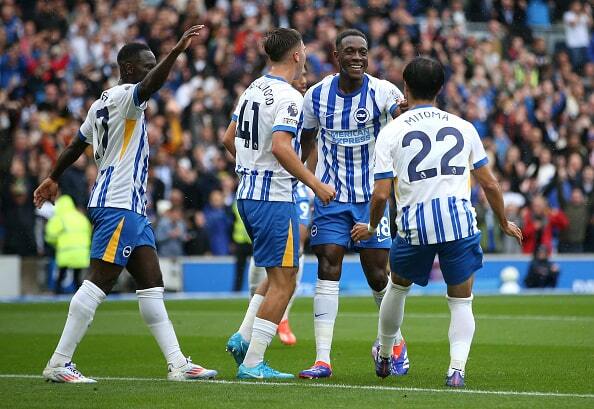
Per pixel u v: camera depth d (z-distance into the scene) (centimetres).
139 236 2583
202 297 6581
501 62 8988
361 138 2897
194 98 7544
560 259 7456
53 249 6756
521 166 7806
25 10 8088
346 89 2900
